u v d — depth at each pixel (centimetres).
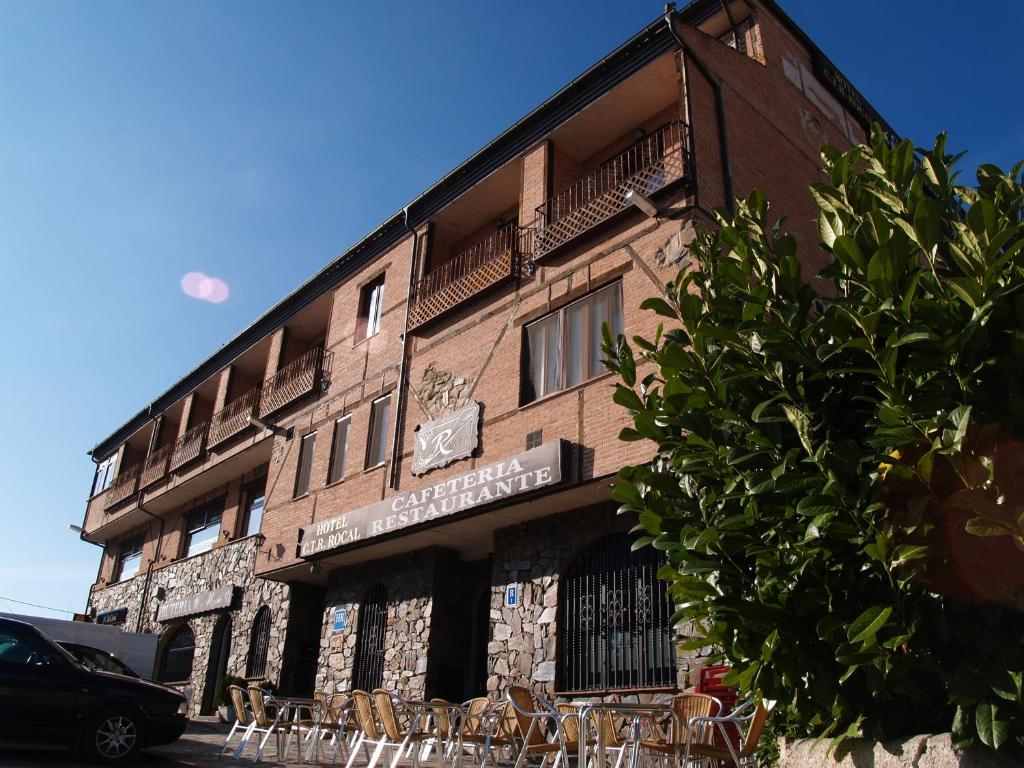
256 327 2173
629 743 624
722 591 434
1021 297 361
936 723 382
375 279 1744
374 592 1469
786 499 409
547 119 1392
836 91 1572
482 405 1255
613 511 1077
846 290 438
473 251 1541
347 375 1669
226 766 871
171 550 2391
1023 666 333
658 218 1094
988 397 368
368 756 997
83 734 868
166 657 2173
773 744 660
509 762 923
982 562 359
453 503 1180
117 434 2931
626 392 486
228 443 2086
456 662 1311
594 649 1035
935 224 381
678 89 1277
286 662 1652
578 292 1173
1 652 864
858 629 358
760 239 478
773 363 431
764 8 1445
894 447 380
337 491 1537
